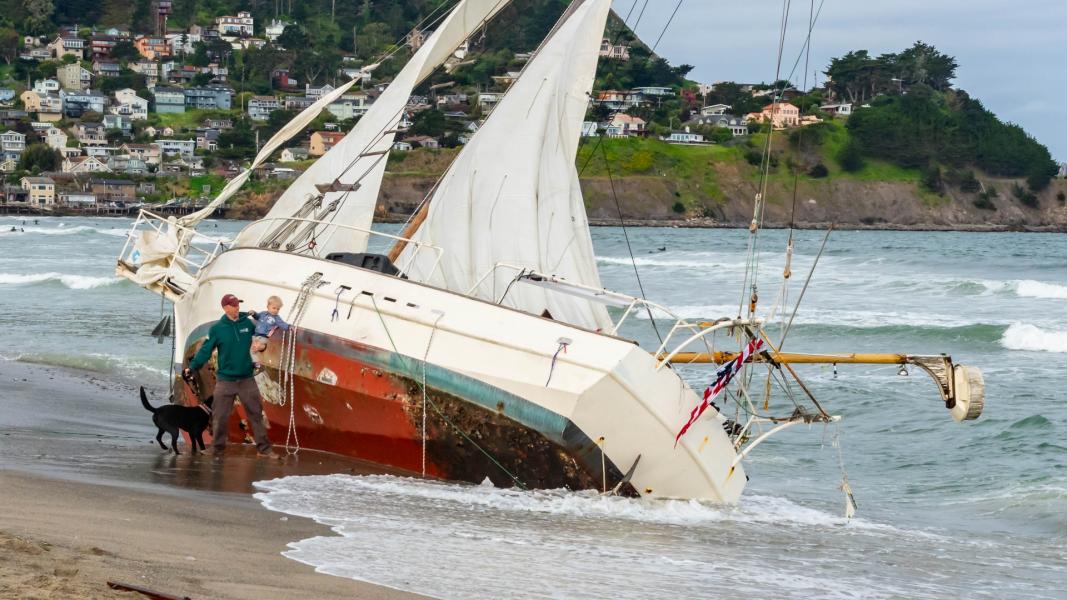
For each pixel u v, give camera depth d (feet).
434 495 72.49
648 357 73.31
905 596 55.83
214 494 66.80
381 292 79.00
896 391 140.36
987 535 73.61
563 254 92.89
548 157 93.30
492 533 62.44
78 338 174.81
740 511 75.97
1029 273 376.68
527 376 73.26
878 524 76.18
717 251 535.60
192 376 88.69
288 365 81.46
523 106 92.58
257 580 46.57
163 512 59.47
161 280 97.91
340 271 81.10
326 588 46.57
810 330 220.02
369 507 66.80
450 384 75.56
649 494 75.72
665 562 58.95
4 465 70.95
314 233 98.12
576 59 94.43
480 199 92.27
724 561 60.59
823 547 66.69
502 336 74.49
